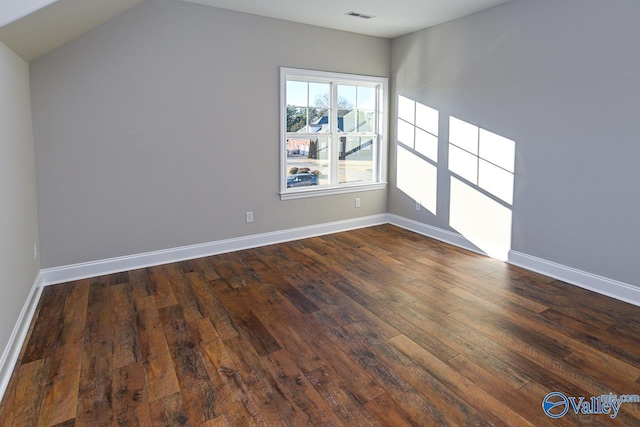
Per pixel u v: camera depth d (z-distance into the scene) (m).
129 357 2.36
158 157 3.86
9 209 2.38
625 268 3.11
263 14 4.19
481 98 4.12
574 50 3.27
